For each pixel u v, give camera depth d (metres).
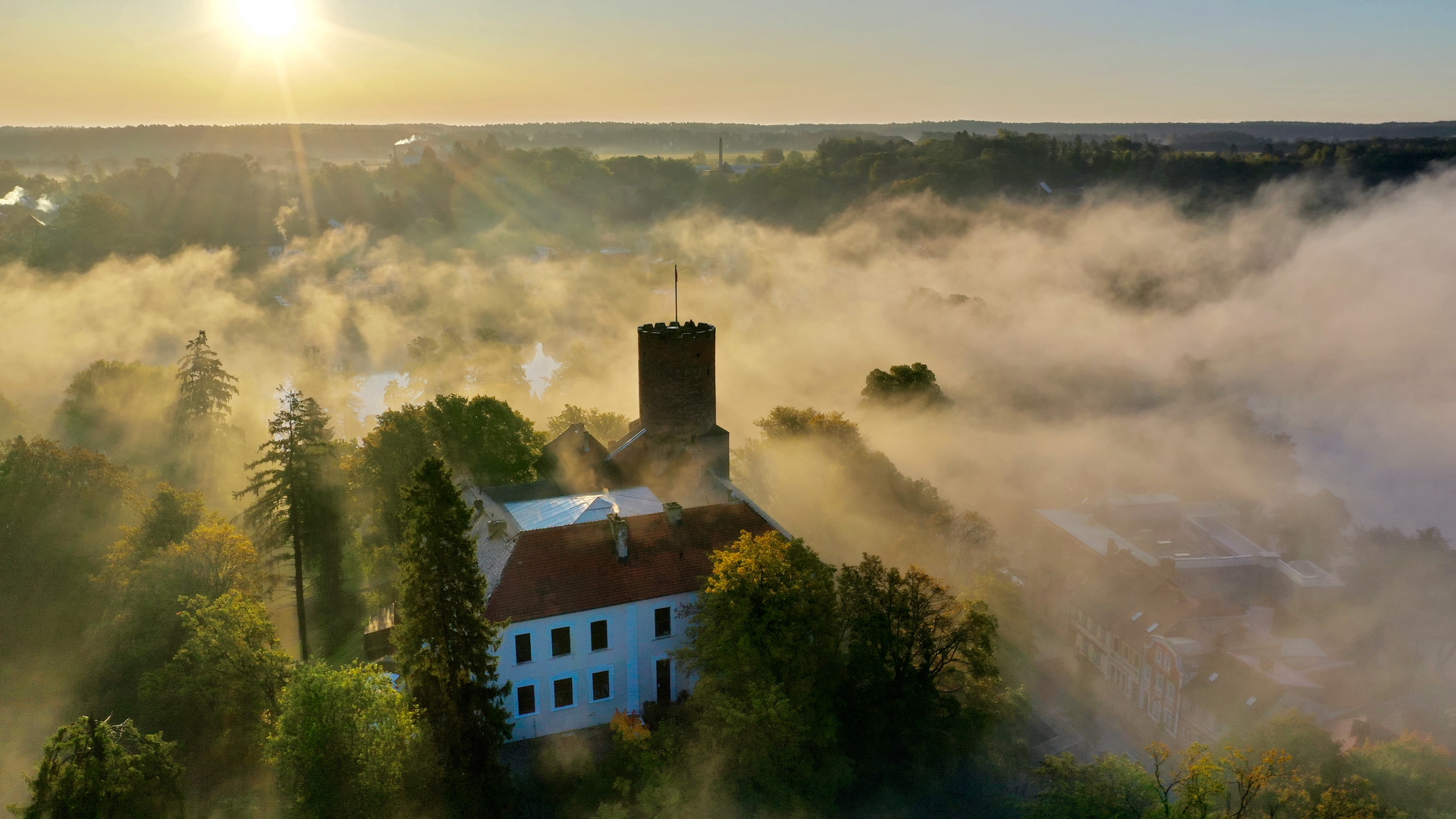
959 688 59.62
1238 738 67.12
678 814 44.97
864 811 51.50
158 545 63.94
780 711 45.94
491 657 45.72
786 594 48.53
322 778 41.00
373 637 60.28
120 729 42.56
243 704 50.44
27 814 37.94
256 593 61.59
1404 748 61.62
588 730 52.88
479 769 45.50
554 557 52.06
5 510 68.25
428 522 43.22
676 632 54.03
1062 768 54.25
